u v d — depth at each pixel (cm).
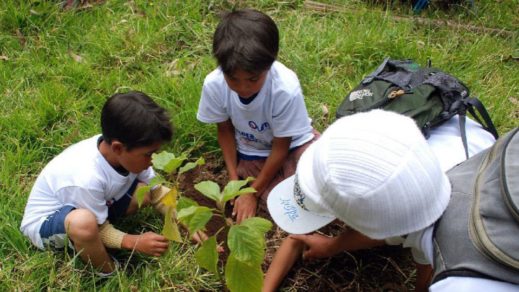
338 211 156
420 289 199
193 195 242
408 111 202
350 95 223
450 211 152
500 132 273
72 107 269
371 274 215
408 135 151
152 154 182
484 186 146
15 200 226
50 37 312
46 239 201
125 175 202
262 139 236
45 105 266
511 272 135
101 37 311
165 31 317
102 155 196
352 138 151
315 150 163
